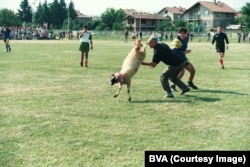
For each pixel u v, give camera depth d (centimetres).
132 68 1094
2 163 620
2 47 3725
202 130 803
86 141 727
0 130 793
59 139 738
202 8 12381
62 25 13050
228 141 731
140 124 845
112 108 996
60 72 1709
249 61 2436
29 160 634
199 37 8431
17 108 985
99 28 11362
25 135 761
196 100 1110
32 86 1315
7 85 1330
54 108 988
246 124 852
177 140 736
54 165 614
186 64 1272
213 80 1517
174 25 11225
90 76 1581
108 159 641
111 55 2852
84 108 991
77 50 3353
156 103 1063
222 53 1944
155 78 1545
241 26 9762
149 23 12625
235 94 1207
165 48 1116
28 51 3166
